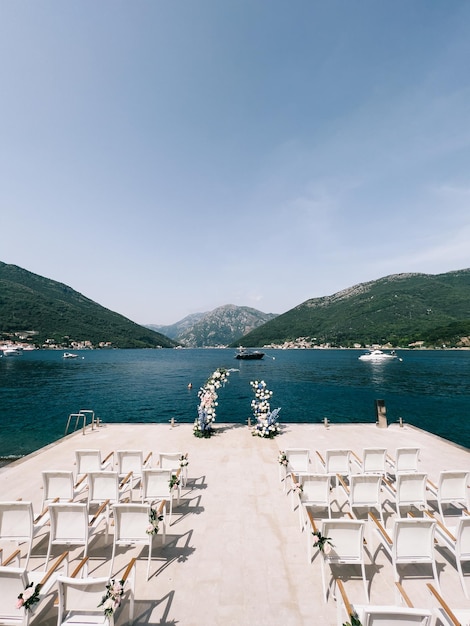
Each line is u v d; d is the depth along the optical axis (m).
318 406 28.19
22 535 4.47
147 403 29.45
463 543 4.11
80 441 10.83
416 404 28.94
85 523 4.43
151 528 4.28
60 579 2.91
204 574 4.36
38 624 3.50
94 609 3.01
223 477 7.72
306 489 5.51
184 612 3.70
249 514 5.98
